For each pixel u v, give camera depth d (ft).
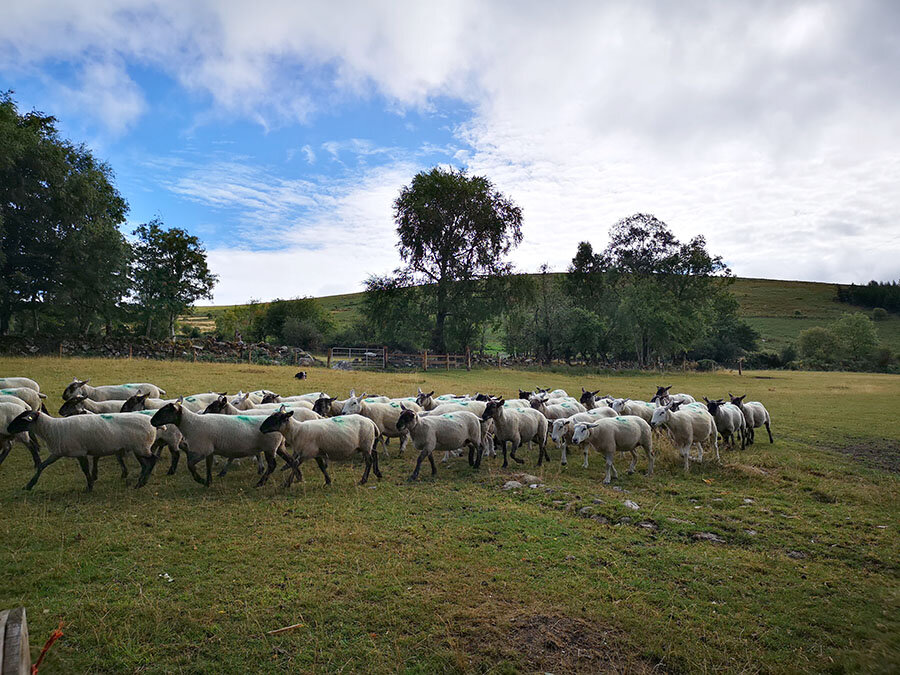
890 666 15.11
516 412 40.78
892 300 455.63
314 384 80.12
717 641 16.33
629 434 35.78
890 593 19.77
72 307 121.90
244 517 26.32
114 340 114.11
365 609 17.72
